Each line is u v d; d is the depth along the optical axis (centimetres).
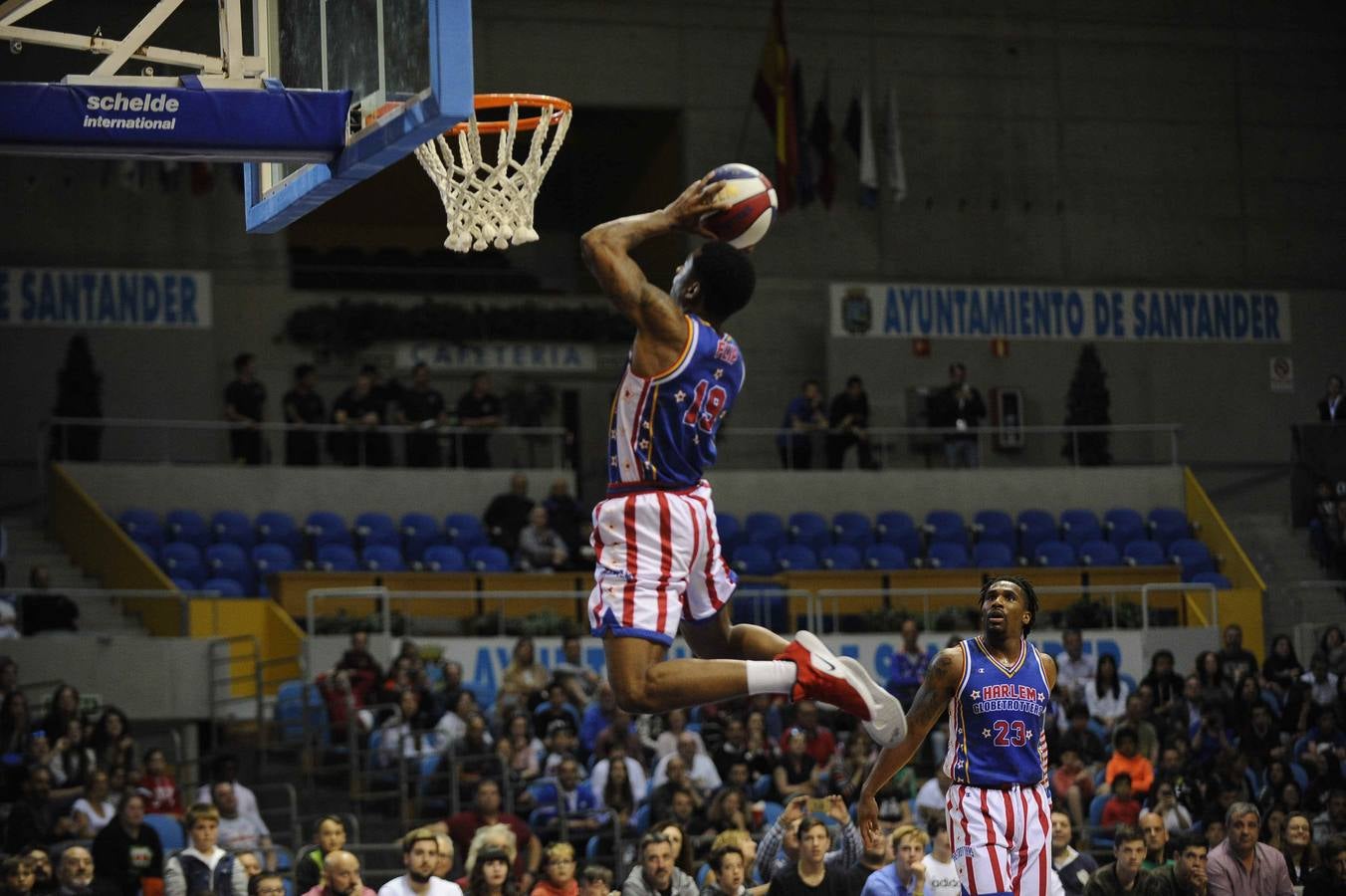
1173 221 2897
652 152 2800
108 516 2172
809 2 2806
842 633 2123
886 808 1438
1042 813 738
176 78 689
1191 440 2817
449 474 2366
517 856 1344
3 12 729
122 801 1282
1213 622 2189
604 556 522
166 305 2508
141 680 1884
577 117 2794
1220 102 2938
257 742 1883
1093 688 1900
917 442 2706
